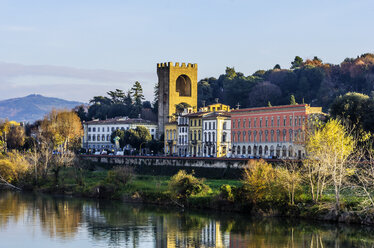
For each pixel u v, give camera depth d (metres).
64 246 119.31
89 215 152.50
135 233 130.50
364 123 197.38
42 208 164.12
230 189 155.12
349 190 143.50
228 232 129.75
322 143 144.00
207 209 157.38
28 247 118.38
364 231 126.75
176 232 130.88
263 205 145.25
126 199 176.38
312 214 137.00
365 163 148.00
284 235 126.06
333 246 117.06
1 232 131.75
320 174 142.62
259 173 147.62
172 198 165.62
